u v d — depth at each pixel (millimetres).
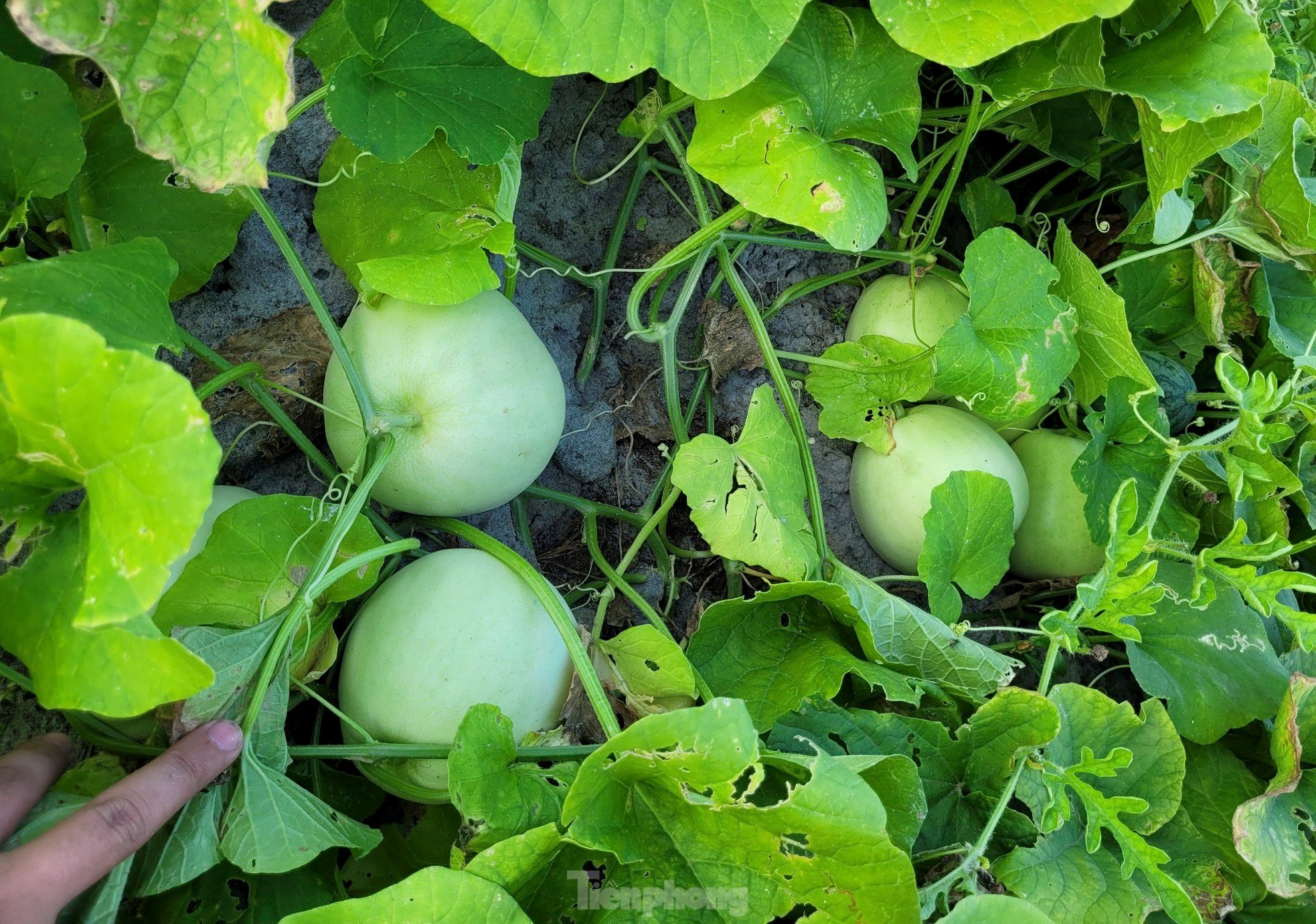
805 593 570
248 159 426
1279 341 642
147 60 404
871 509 681
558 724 559
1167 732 582
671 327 628
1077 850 572
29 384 350
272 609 516
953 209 766
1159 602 646
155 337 420
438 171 557
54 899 394
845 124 565
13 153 483
